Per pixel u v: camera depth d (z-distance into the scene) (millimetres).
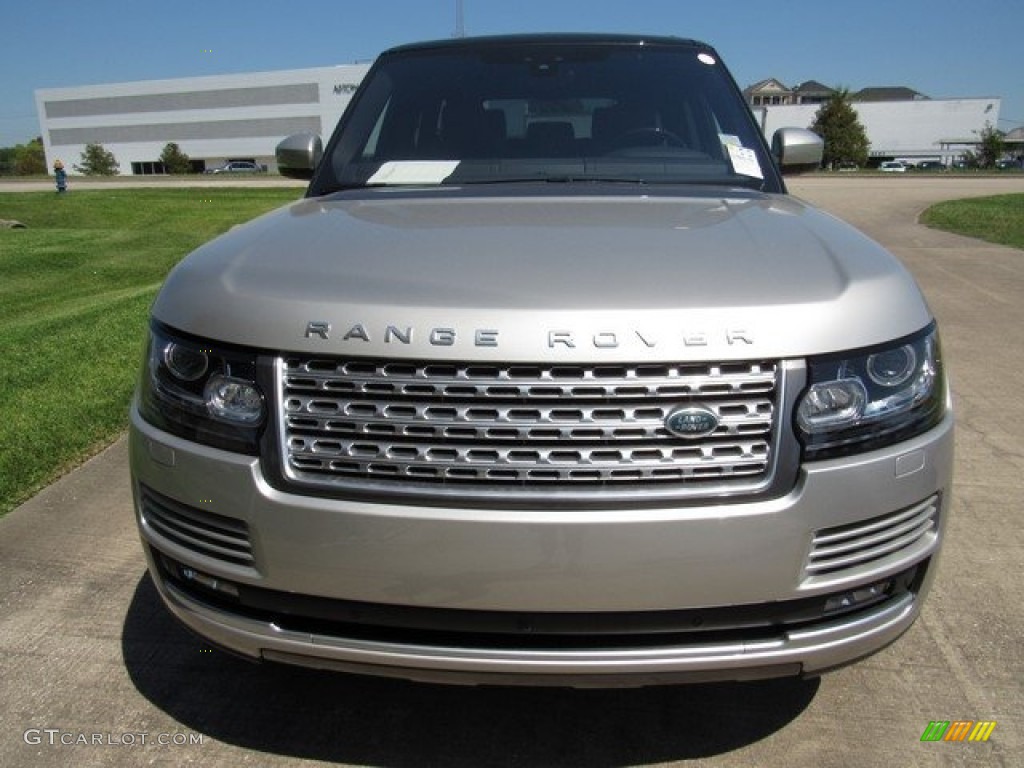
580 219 2338
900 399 1860
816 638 1852
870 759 2193
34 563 3174
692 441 1728
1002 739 2254
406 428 1751
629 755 2223
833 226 2354
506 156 3051
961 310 7262
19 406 4840
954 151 78375
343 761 2213
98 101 92625
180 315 1974
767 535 1744
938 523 1998
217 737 2295
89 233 17828
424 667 1826
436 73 3373
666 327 1716
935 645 2646
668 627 1791
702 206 2539
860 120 79000
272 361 1805
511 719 2357
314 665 1916
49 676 2539
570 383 1706
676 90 3238
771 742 2260
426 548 1747
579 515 1712
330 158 3156
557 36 3516
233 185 38312
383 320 1756
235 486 1840
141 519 2107
